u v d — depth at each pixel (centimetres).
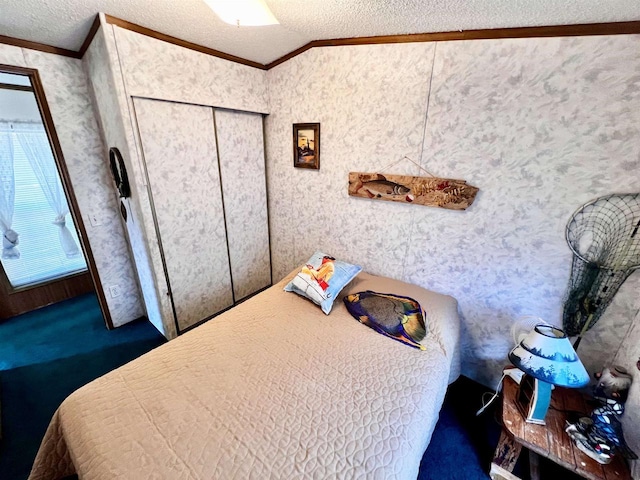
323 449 92
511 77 136
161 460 88
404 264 199
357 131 193
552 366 111
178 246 207
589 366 145
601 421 113
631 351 122
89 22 150
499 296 167
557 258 144
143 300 250
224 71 200
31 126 258
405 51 162
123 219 220
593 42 117
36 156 264
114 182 206
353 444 94
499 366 176
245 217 253
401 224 192
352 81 186
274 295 184
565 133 130
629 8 101
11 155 252
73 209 206
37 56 172
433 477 136
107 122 182
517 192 147
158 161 182
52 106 183
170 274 207
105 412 103
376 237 207
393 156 183
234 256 253
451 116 156
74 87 190
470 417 166
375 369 125
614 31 112
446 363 136
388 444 95
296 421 101
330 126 205
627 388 118
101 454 89
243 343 139
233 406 106
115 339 233
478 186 157
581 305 140
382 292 185
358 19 148
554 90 128
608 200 126
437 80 156
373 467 88
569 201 135
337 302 177
